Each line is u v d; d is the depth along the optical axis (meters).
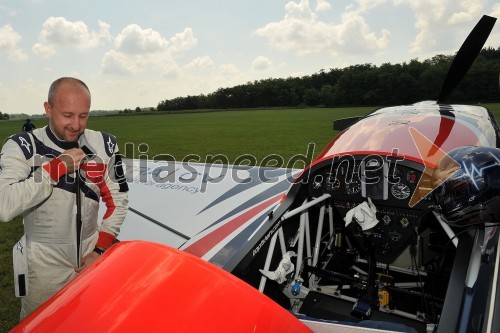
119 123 48.75
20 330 1.12
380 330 1.44
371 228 2.46
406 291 2.31
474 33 4.18
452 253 2.22
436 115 3.12
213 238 3.00
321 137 17.03
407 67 74.00
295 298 2.38
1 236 5.23
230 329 1.16
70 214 2.12
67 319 1.12
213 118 48.66
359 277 2.48
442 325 1.48
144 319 1.12
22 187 1.76
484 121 3.11
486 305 1.50
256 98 99.19
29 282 2.15
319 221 2.70
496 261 1.69
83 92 1.96
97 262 1.37
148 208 3.78
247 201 3.86
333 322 1.56
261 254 2.13
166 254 1.38
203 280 1.29
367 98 76.94
